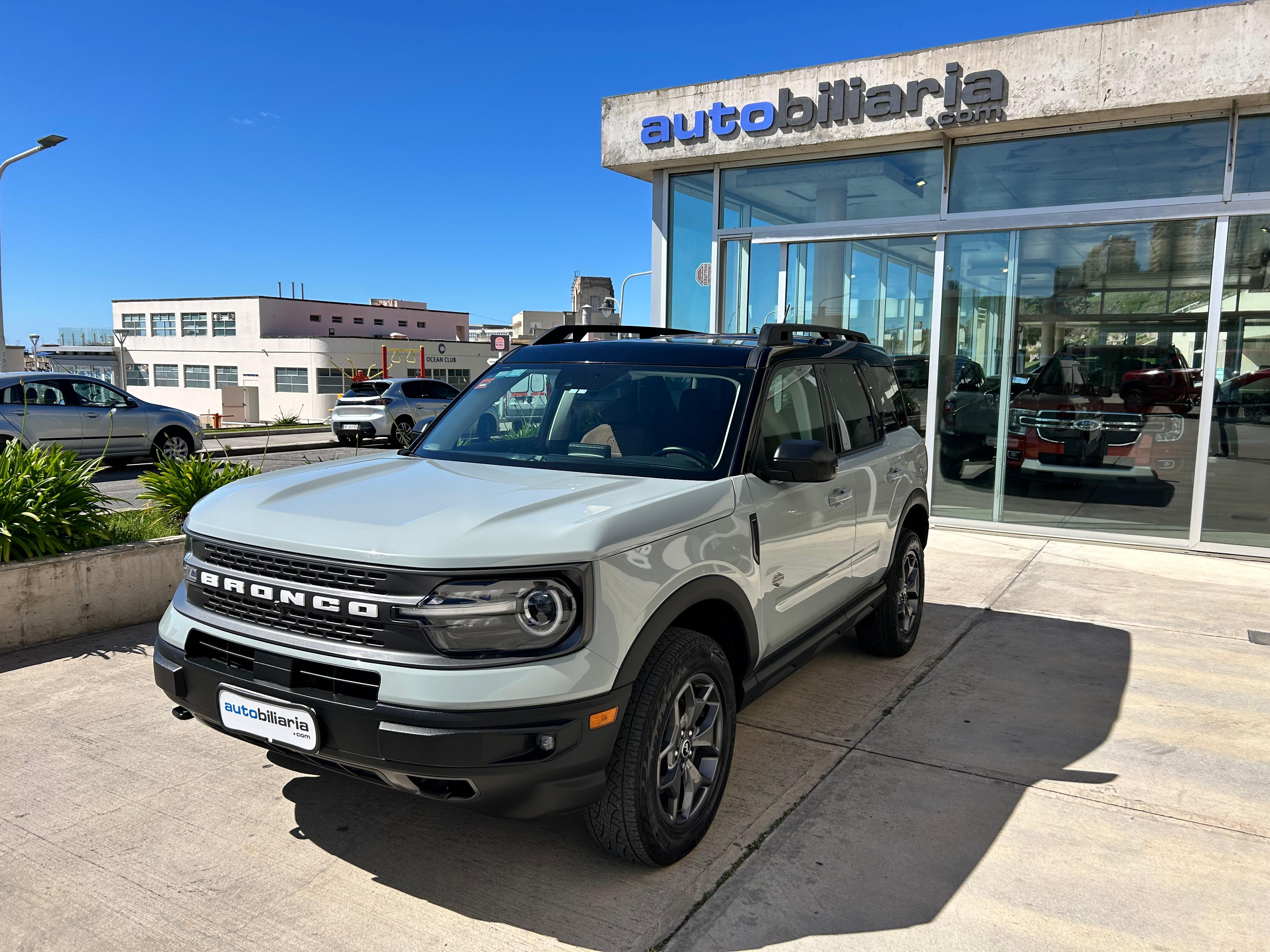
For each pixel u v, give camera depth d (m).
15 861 2.88
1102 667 5.04
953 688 4.68
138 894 2.71
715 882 2.84
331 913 2.64
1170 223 8.02
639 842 2.73
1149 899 2.78
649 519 2.79
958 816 3.29
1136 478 8.40
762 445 3.50
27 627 4.88
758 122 9.16
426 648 2.46
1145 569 7.51
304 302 76.56
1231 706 4.45
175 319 77.81
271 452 18.66
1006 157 8.59
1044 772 3.68
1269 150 7.52
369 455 4.00
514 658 2.45
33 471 5.32
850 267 9.49
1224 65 7.16
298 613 2.65
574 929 2.59
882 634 5.02
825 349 4.47
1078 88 7.71
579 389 3.86
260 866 2.88
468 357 75.94
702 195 10.17
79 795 3.32
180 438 14.87
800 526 3.65
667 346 4.00
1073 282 8.48
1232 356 7.88
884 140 8.80
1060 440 8.71
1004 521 9.08
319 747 2.52
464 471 3.41
